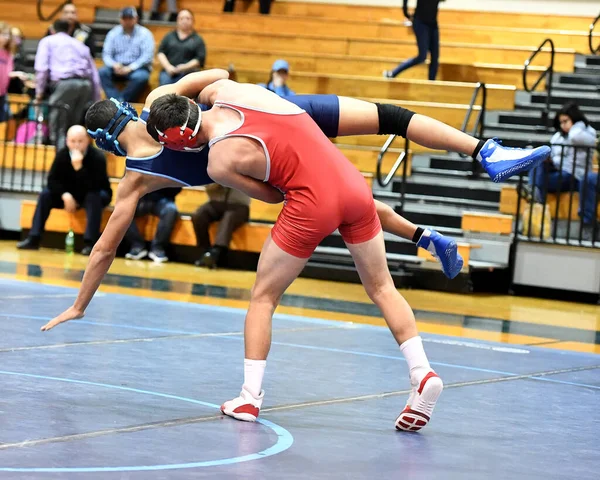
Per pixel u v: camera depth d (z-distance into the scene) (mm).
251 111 5129
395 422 5254
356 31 21109
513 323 10961
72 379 5992
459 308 12102
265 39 20922
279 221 5184
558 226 15344
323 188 5082
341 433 5047
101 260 5543
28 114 16984
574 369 7781
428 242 5781
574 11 20734
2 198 16422
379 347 8227
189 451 4434
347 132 5730
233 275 13719
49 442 4438
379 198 16031
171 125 5109
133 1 22156
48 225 15383
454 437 5121
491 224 14781
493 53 19719
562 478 4383
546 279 14234
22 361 6469
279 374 6656
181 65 18219
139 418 5070
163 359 6922
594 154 15672
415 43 20078
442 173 16531
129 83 18281
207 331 8445
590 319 12008
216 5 22172
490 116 17812
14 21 22250
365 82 18250
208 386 6062
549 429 5445
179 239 14859
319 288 13031
